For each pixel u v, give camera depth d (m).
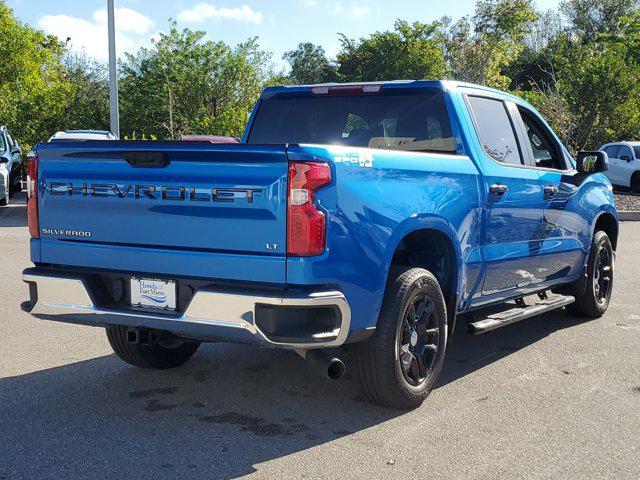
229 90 24.08
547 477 3.53
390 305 4.21
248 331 3.69
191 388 4.84
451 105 5.13
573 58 28.72
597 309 7.11
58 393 4.69
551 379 5.18
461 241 4.80
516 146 5.80
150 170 4.00
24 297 7.57
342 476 3.51
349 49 47.56
